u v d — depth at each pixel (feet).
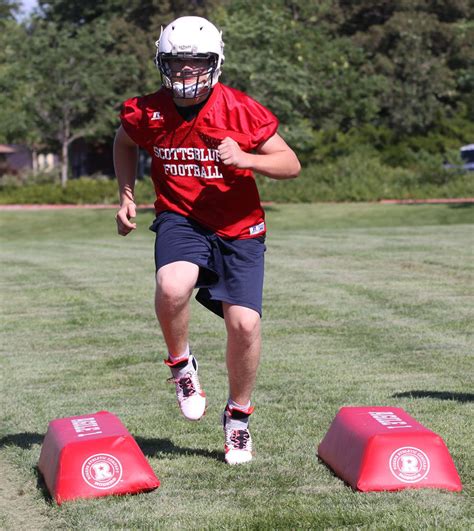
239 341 31.32
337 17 367.66
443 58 352.28
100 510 27.66
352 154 295.07
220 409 42.16
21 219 229.66
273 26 235.40
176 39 29.48
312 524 26.18
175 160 30.99
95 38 286.46
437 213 213.05
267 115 30.58
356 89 304.71
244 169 29.96
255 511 27.40
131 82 305.12
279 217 218.59
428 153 312.71
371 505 27.53
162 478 31.09
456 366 51.01
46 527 26.78
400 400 42.65
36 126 289.53
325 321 66.59
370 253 106.11
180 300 30.30
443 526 25.66
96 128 291.38
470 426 37.52
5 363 54.65
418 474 29.22
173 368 32.09
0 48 311.06
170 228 31.32
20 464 33.45
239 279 31.24
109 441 29.40
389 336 60.54
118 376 50.60
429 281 84.23
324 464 32.58
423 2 370.73
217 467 32.45
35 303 77.92
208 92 30.53
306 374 49.52
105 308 74.64
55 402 44.27
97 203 278.67
